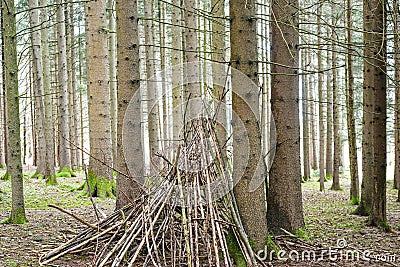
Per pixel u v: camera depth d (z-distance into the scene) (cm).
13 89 696
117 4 650
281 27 597
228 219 471
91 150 1058
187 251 411
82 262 486
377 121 729
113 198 1038
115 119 1681
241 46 485
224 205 478
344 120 2805
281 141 600
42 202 977
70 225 700
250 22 488
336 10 1149
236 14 488
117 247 444
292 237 583
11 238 603
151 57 1459
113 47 1642
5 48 684
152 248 483
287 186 598
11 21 683
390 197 1274
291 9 598
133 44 649
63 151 1595
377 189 736
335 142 1520
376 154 733
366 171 909
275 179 603
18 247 557
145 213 476
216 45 1034
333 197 1292
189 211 444
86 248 502
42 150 1474
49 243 578
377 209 738
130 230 462
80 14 1959
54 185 1286
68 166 1602
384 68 708
